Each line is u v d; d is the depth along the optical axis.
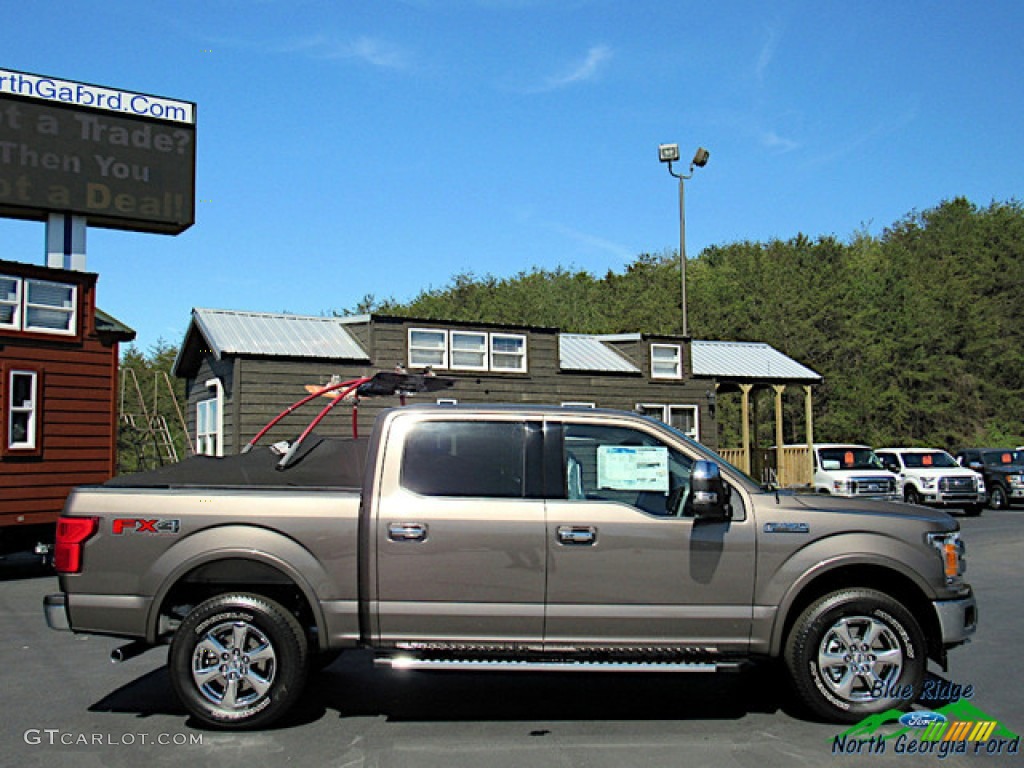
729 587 5.45
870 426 41.66
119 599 5.44
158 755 4.97
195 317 20.23
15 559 16.31
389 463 5.56
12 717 5.76
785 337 43.97
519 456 5.61
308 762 4.84
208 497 5.54
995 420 45.09
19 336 13.91
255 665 5.44
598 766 4.76
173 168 18.36
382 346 20.36
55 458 14.23
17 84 16.81
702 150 28.16
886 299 45.59
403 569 5.39
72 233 17.34
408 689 6.39
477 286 56.97
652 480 5.66
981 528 19.28
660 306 50.62
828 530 5.52
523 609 5.39
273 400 19.08
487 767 4.74
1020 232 57.38
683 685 6.50
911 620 5.45
